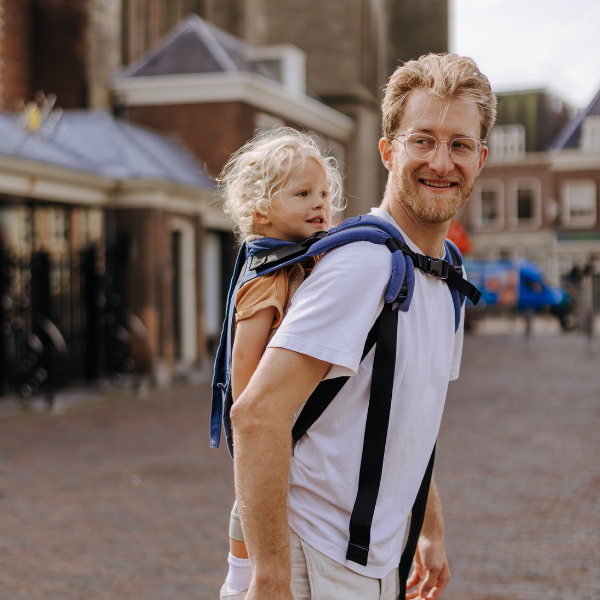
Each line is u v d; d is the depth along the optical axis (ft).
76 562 14.24
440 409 5.33
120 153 40.63
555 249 115.03
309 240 4.95
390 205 5.32
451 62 4.96
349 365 4.50
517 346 63.41
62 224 44.73
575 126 114.42
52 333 31.65
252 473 4.41
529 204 116.47
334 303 4.55
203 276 44.42
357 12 75.41
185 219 42.75
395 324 4.75
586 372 45.11
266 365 4.51
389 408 4.72
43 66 52.70
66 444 24.86
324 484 4.81
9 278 32.19
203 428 27.76
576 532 15.93
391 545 5.07
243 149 5.68
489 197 118.21
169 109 52.60
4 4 49.62
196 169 50.19
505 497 18.67
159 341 39.52
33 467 21.71
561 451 23.91
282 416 4.45
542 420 29.53
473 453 23.70
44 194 34.14
